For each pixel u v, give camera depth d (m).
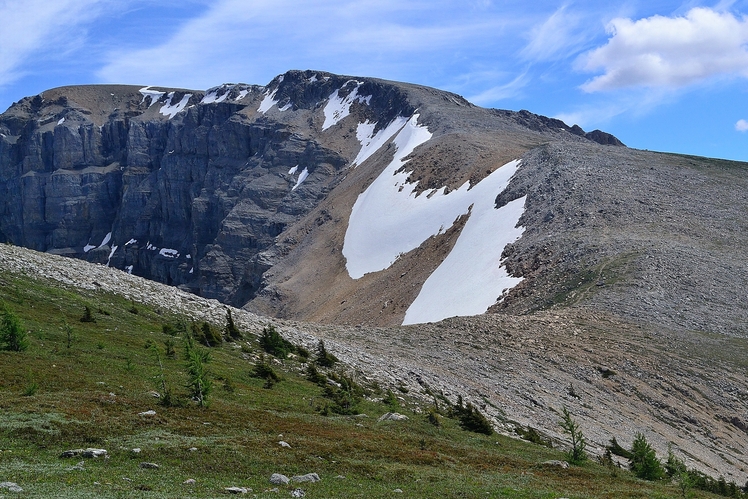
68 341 39.56
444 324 69.69
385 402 42.81
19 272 51.03
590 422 49.44
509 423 44.84
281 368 46.53
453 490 24.81
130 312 50.88
